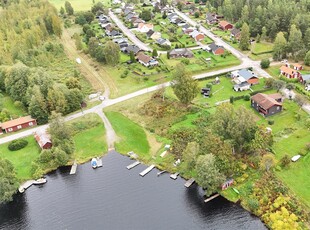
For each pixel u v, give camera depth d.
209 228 77.06
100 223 79.62
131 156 101.56
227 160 87.06
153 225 78.31
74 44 190.75
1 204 88.25
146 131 111.50
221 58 156.88
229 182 86.69
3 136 113.12
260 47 167.62
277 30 172.00
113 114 120.56
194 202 84.19
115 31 194.25
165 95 127.94
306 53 144.62
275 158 92.25
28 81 128.62
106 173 95.88
